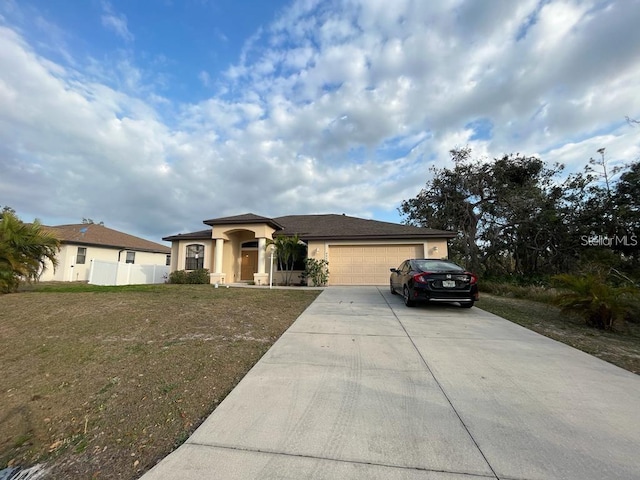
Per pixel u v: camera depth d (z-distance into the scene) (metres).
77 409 3.32
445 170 22.83
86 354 4.77
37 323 6.48
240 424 2.78
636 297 7.06
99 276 17.52
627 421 2.79
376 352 4.70
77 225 25.48
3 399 3.61
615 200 16.62
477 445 2.43
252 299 9.34
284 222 19.86
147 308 7.57
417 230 15.70
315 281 14.63
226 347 4.96
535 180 21.12
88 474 2.31
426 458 2.28
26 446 2.77
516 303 9.57
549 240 18.50
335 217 20.52
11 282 10.36
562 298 6.76
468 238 21.55
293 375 3.85
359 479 2.06
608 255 15.34
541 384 3.58
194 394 3.47
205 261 17.39
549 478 2.07
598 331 6.18
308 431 2.64
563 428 2.68
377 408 3.03
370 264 15.20
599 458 2.27
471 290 7.89
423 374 3.87
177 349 4.88
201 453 2.39
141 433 2.81
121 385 3.77
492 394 3.32
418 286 7.98
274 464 2.23
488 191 22.03
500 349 4.86
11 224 10.70
